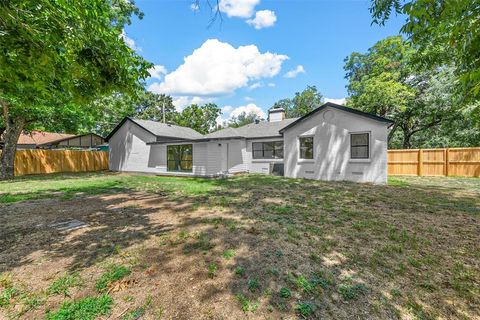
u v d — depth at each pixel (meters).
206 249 3.33
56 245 3.55
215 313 2.06
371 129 9.80
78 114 14.17
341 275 2.64
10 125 13.19
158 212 5.38
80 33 3.35
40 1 2.78
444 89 14.81
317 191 7.79
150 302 2.20
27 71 3.69
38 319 2.00
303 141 11.88
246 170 15.59
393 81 16.75
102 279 2.59
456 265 2.85
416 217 4.78
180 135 17.95
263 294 2.31
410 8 2.35
